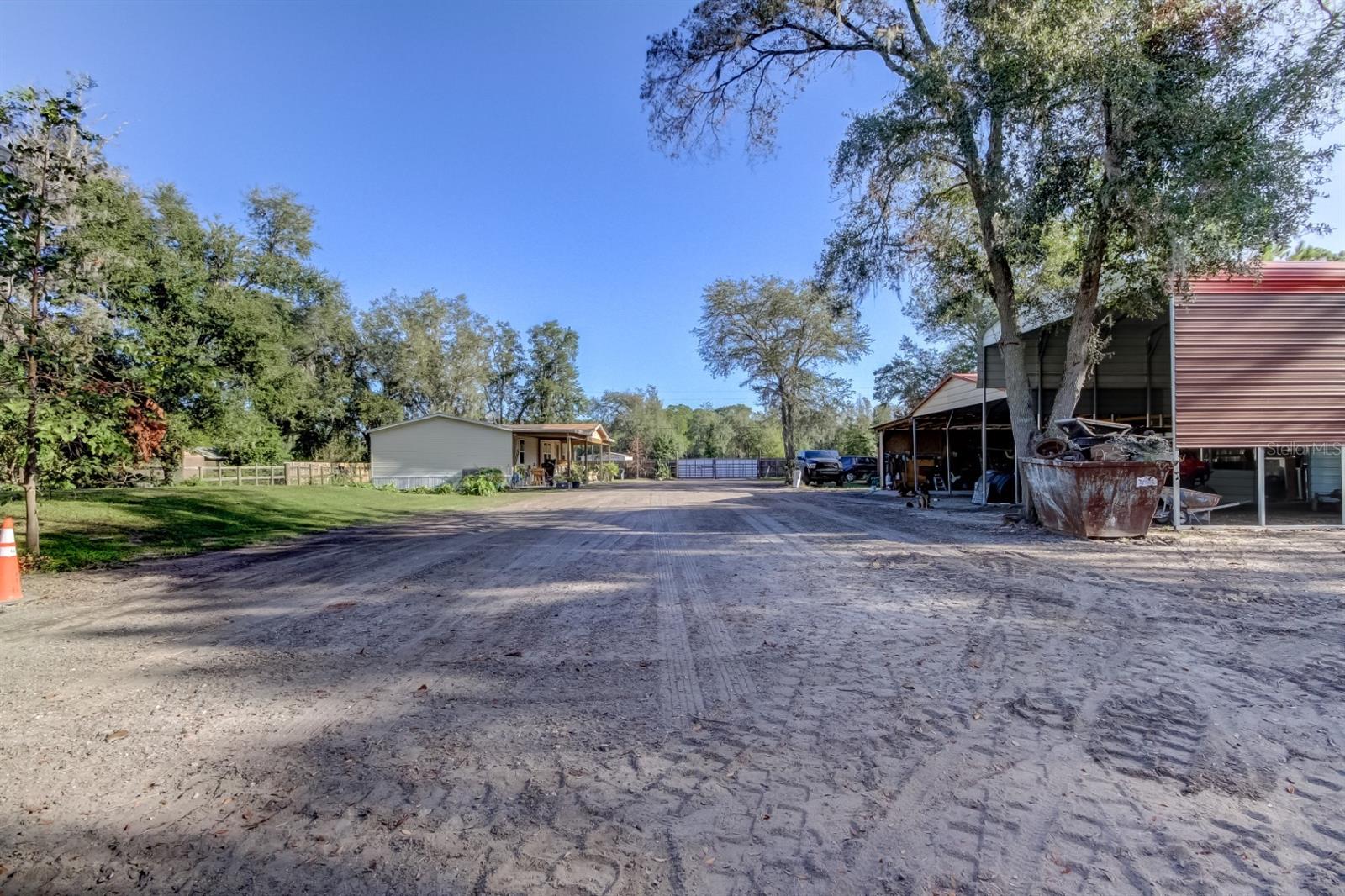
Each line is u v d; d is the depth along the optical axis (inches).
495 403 2202.3
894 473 1013.8
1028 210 375.9
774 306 1503.4
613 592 256.7
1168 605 221.6
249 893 82.6
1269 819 96.1
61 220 321.4
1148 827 94.3
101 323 328.2
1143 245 387.9
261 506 612.4
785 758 116.8
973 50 388.8
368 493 904.3
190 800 104.6
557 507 742.5
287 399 1158.3
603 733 128.0
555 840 93.3
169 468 848.9
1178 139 338.0
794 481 1248.8
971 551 338.6
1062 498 392.5
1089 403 691.4
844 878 84.4
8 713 140.7
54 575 307.3
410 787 108.3
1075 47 345.7
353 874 86.0
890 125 398.3
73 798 105.5
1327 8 345.4
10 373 310.0
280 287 1257.4
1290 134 346.9
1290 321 410.6
